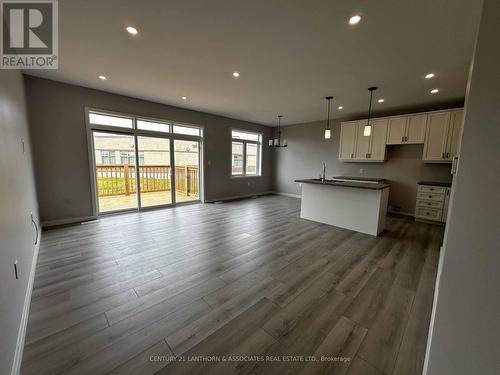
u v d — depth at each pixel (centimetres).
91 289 211
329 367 137
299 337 160
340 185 400
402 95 417
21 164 235
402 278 240
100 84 389
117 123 464
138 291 209
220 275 241
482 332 85
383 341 157
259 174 804
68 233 362
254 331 164
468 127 81
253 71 323
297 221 459
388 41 239
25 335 155
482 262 83
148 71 328
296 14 198
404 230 410
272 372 133
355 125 573
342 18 203
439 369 94
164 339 155
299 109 546
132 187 641
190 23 214
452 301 89
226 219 466
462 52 257
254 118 677
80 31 228
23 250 195
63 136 394
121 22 213
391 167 549
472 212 83
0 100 165
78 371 130
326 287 222
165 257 281
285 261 277
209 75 339
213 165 649
